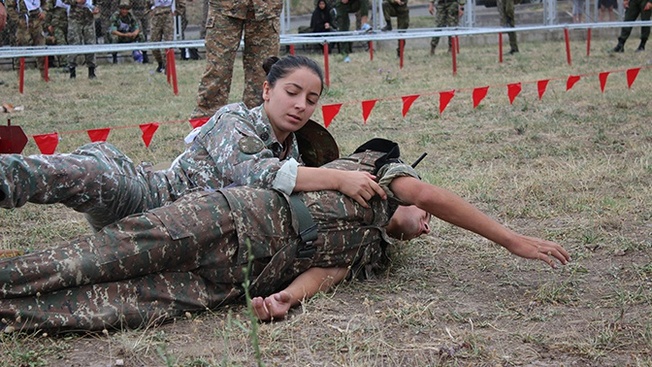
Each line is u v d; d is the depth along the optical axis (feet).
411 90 38.58
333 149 14.07
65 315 10.64
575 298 12.19
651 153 22.25
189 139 13.71
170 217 11.16
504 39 71.10
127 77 50.62
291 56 13.00
